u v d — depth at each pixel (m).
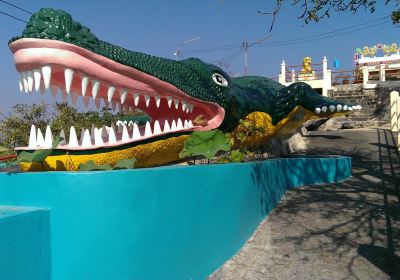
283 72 25.16
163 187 3.60
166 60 4.70
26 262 2.74
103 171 3.14
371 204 6.56
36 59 3.44
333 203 6.71
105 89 4.24
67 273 2.97
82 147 3.81
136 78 4.16
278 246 5.04
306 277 4.20
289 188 7.94
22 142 9.66
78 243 3.00
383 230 5.37
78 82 3.95
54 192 3.02
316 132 16.97
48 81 3.50
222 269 4.42
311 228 5.58
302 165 8.27
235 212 4.91
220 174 4.60
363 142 13.46
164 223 3.59
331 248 4.89
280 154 10.21
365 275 4.17
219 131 5.11
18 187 3.13
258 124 6.59
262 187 6.03
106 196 3.10
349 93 23.52
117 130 4.79
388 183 8.02
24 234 2.74
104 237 3.08
